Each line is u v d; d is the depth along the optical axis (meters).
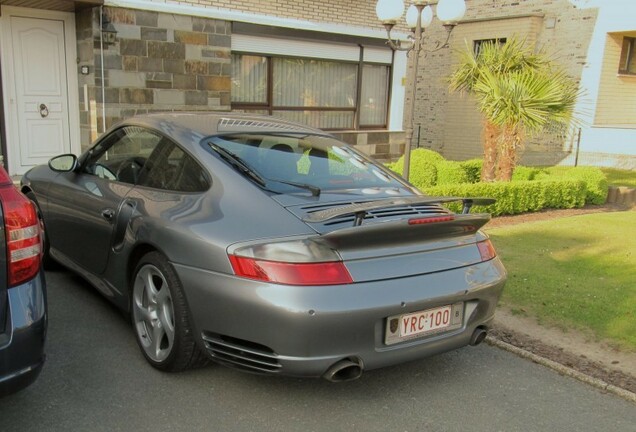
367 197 3.50
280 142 3.89
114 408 3.04
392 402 3.29
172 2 9.45
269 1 10.70
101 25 8.79
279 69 11.45
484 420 3.16
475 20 16.92
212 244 3.00
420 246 3.15
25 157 9.17
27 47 8.94
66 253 4.59
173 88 9.71
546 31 16.06
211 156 3.51
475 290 3.22
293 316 2.74
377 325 2.90
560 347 4.11
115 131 4.36
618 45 15.37
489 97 8.92
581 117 15.39
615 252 6.65
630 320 4.59
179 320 3.18
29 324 2.55
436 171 9.55
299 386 3.38
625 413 3.32
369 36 12.41
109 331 3.97
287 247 2.83
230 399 3.20
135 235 3.52
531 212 9.17
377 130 13.16
